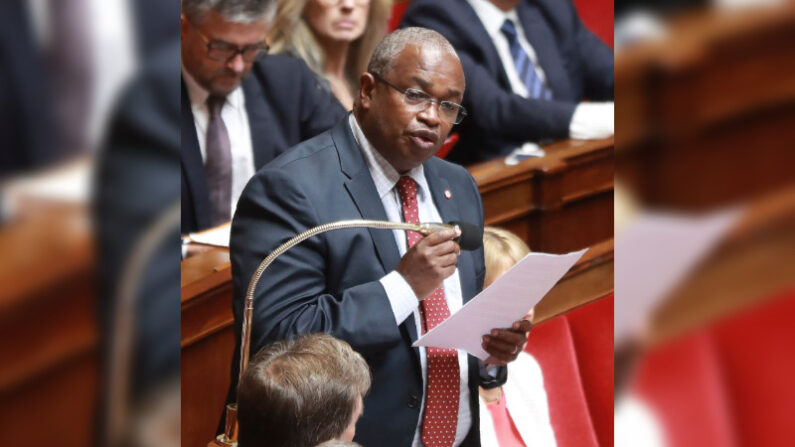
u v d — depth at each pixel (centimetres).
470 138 874
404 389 721
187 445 726
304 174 693
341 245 691
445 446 740
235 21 718
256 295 671
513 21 870
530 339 923
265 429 568
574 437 915
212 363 737
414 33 711
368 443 713
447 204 750
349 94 791
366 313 672
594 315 930
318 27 764
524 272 666
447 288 747
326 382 572
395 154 710
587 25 896
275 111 754
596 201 923
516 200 887
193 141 705
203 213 721
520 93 876
